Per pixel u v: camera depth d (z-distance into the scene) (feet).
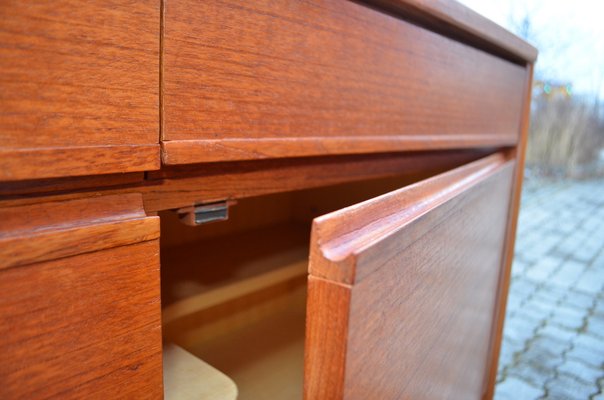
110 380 0.92
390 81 1.57
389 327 0.99
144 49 0.90
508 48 2.27
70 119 0.82
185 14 0.96
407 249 1.03
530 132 11.85
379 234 0.93
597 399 3.80
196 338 2.26
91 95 0.84
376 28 1.47
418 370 1.28
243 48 1.09
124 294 0.92
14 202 0.81
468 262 1.77
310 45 1.26
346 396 0.83
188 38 0.97
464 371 2.07
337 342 0.80
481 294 2.24
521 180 2.88
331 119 1.37
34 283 0.79
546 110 11.69
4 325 0.77
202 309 2.09
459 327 1.79
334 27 1.32
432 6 1.58
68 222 0.86
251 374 2.02
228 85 1.07
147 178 1.02
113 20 0.85
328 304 0.80
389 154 1.80
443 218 1.30
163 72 0.94
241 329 2.43
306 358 0.84
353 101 1.44
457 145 2.04
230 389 1.26
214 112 1.05
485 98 2.25
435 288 1.32
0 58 0.72
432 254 1.24
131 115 0.90
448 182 1.59
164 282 2.04
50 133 0.79
